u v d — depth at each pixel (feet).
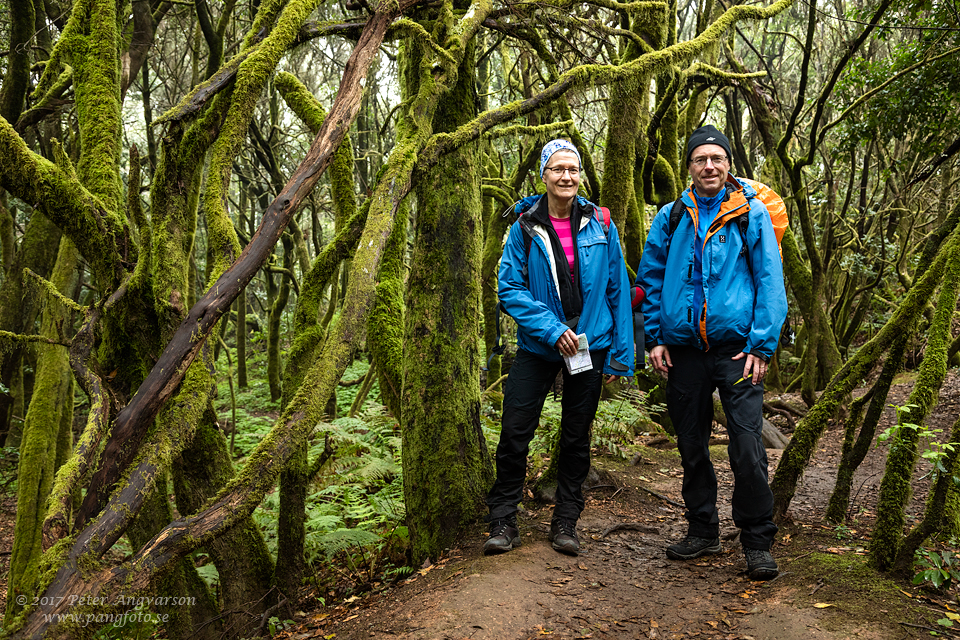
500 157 30.25
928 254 10.41
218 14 33.65
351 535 11.80
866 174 30.83
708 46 12.46
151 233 8.84
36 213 22.67
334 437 15.94
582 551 9.87
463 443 10.87
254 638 9.43
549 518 11.09
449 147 9.57
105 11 9.94
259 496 6.47
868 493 13.57
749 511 8.69
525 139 25.68
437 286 11.03
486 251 26.50
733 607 7.84
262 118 34.22
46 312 15.20
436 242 11.10
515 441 9.70
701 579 8.90
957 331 26.43
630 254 20.13
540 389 9.82
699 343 9.23
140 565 5.90
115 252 9.09
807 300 24.63
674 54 11.90
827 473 15.84
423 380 10.89
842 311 33.09
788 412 24.54
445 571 9.41
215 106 8.80
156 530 9.87
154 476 6.34
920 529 7.70
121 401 7.43
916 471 15.12
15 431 27.14
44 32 23.31
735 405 8.88
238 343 45.88
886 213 33.96
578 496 9.93
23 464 14.07
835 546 9.23
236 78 8.34
